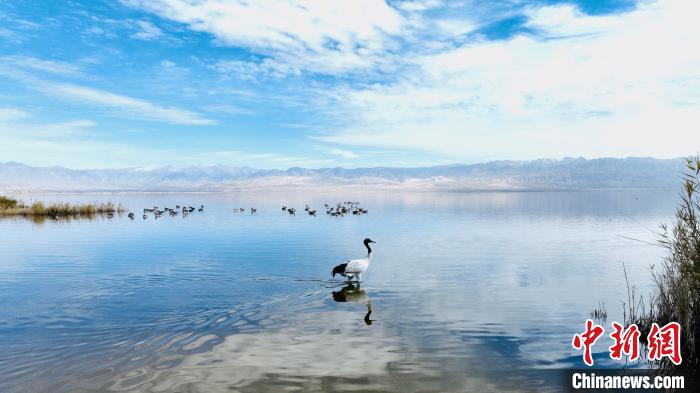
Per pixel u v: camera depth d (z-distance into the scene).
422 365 9.57
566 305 14.59
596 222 47.03
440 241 31.73
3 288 17.03
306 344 10.86
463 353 10.28
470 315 13.39
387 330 11.96
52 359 9.84
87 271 20.47
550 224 45.12
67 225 45.09
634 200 109.06
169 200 125.69
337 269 17.94
